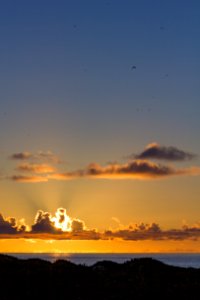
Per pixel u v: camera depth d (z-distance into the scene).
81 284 59.62
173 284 62.38
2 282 56.78
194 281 64.06
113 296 56.69
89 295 56.72
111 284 60.59
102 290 58.59
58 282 59.00
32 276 59.19
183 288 60.69
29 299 53.84
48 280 59.12
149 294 58.16
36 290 56.25
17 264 63.03
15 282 57.25
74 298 55.31
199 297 57.78
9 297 53.62
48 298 54.78
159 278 64.44
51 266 64.44
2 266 61.31
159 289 60.00
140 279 63.28
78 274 62.72
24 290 55.88
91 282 60.88
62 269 63.38
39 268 62.47
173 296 57.84
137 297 56.94
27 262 64.88
